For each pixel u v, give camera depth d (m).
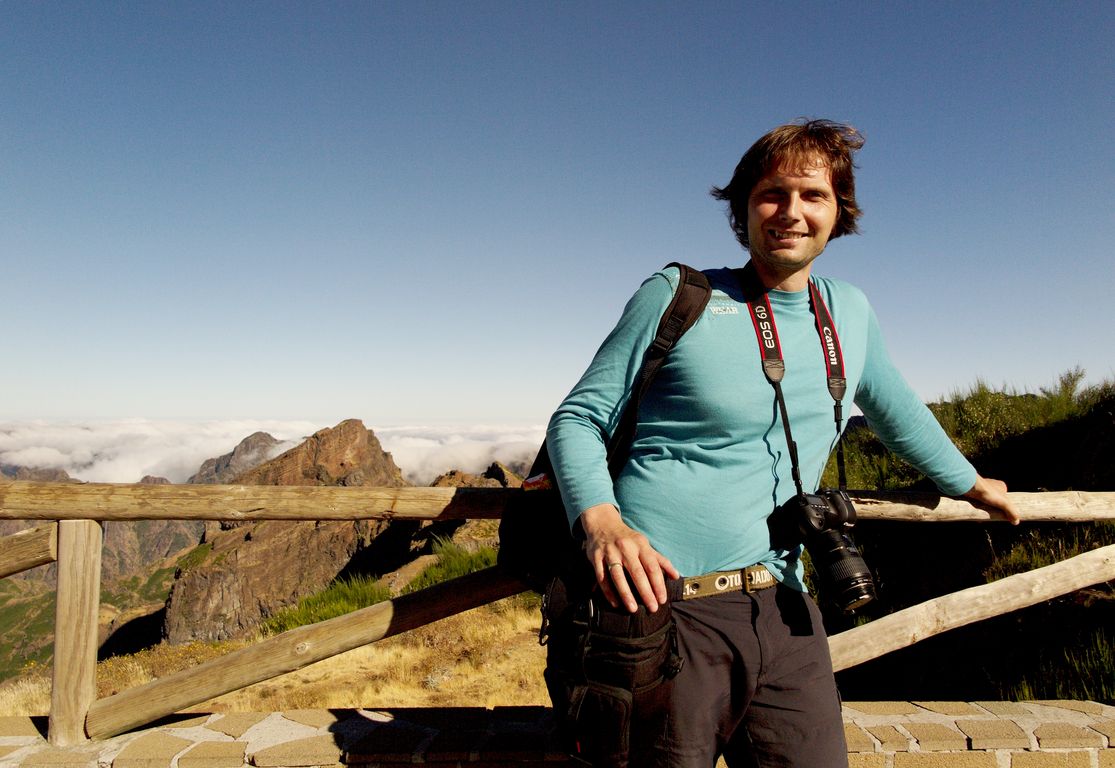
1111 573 2.75
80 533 2.27
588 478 1.33
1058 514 2.46
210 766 2.12
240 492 2.21
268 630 8.02
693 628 1.39
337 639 2.27
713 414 1.41
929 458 1.84
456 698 5.06
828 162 1.49
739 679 1.41
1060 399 6.22
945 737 2.24
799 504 1.44
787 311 1.52
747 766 1.53
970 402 7.21
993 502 1.98
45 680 6.78
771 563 1.47
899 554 5.29
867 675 4.57
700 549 1.41
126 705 2.25
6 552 2.26
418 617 2.27
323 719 2.38
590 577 1.33
